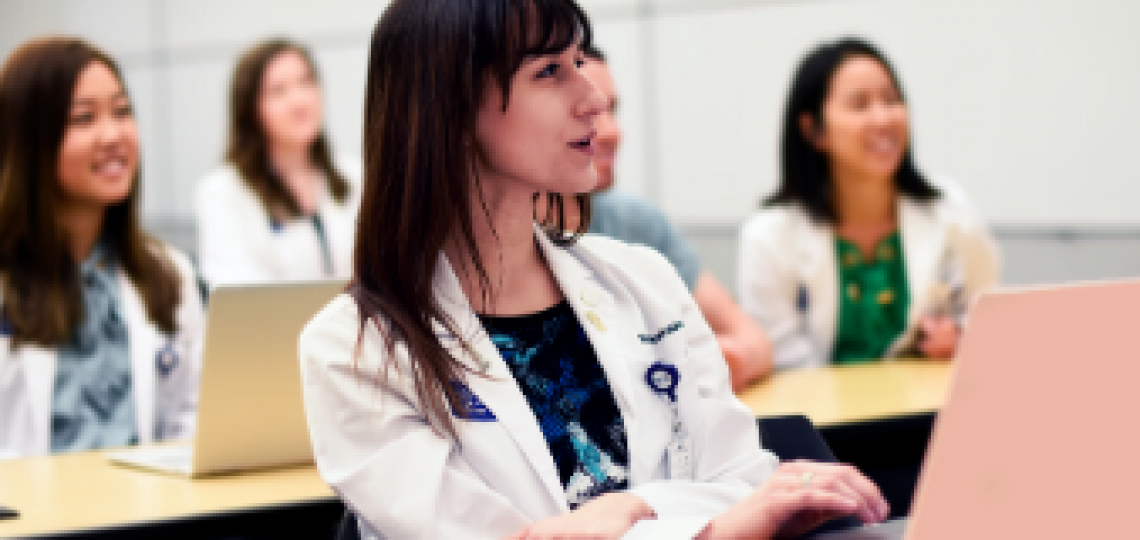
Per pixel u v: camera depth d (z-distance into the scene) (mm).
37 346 1996
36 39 2064
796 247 2727
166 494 1412
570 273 1154
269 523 1343
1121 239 3795
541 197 1371
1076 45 3830
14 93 1998
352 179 3799
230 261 3398
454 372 1039
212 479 1507
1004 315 536
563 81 1053
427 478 997
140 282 2135
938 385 2154
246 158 3527
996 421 542
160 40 5789
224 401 1495
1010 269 4016
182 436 2111
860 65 2646
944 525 545
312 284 1511
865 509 910
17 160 1992
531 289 1144
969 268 2740
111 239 2145
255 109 3527
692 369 1179
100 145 2029
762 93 4453
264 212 3486
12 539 1188
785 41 4383
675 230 2393
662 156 4715
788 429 1244
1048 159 3916
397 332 1036
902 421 1803
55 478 1541
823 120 2670
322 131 3691
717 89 4555
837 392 2084
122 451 1781
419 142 1025
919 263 2688
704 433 1160
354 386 1029
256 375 1504
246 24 5539
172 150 5805
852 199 2717
